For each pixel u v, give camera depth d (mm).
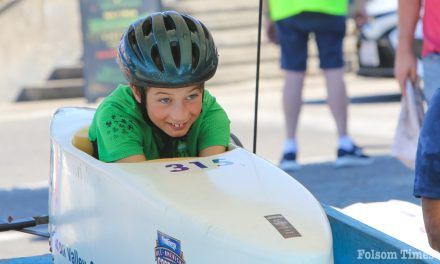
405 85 7426
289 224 4000
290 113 11438
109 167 4637
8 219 6387
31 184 11242
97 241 4785
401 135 7254
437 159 4480
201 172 4543
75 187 5004
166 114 4871
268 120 15742
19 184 11281
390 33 16875
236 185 4375
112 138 5000
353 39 22469
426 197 4535
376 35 17000
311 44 22578
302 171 11539
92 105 18344
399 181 10727
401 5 7520
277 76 21562
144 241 4359
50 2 21859
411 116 7203
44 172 12016
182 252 4121
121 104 5141
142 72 4781
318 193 10281
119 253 4590
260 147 13258
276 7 11352
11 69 20438
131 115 5125
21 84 19969
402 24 7527
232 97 19188
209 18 23844
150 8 18109
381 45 16969
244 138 14047
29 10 21562
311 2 11086
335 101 11562
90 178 4773
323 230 3988
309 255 3789
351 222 4914
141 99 4996
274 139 13852
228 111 17094
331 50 11375
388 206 5977
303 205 4203
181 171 4551
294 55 11312
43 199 10367
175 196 4230
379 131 14391
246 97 19094
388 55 16938
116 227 4570
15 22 21156
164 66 4723
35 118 17078
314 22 11164
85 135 5398
